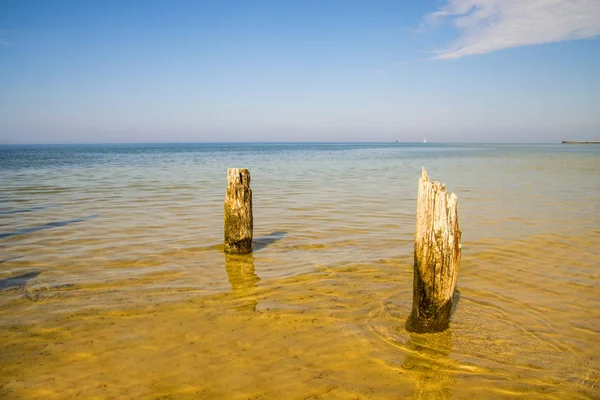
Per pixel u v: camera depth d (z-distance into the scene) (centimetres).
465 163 4044
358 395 402
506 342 500
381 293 649
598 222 1120
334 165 3809
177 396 398
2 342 493
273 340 504
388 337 512
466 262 787
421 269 516
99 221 1151
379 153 7631
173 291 654
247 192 852
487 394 406
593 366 451
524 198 1571
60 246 898
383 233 1024
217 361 457
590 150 8706
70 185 2025
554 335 514
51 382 418
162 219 1184
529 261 792
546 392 409
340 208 1373
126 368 443
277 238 984
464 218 1184
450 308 531
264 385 416
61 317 561
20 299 618
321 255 846
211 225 1111
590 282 683
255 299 626
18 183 2116
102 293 643
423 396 401
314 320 557
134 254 845
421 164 3922
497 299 618
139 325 539
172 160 4819
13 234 998
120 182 2178
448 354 475
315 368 446
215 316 567
